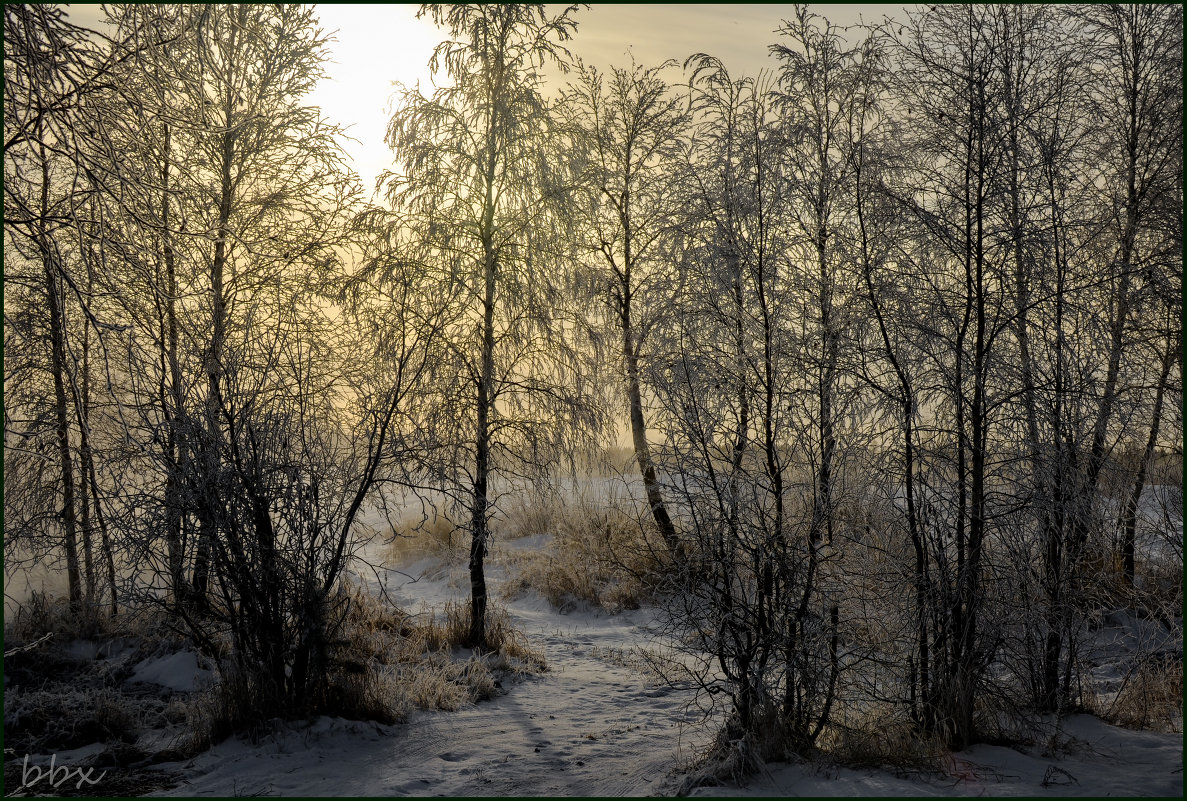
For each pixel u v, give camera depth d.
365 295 10.52
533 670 9.87
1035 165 6.89
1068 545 7.00
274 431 7.44
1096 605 7.95
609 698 8.69
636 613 12.88
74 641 9.83
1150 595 7.89
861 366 6.70
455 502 10.14
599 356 11.04
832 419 6.50
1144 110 9.20
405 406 9.94
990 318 7.08
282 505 7.59
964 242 6.93
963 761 5.84
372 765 6.48
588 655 10.82
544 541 16.89
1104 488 7.42
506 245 10.59
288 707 7.23
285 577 7.35
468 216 10.46
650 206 11.07
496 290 10.67
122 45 6.32
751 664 6.44
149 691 8.45
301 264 11.05
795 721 6.23
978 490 6.63
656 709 8.22
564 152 10.68
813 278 6.81
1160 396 7.60
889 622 6.70
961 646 6.50
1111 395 7.04
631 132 12.20
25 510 10.41
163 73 6.56
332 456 8.08
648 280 10.35
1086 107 8.30
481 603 10.52
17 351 9.40
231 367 7.45
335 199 11.28
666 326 7.47
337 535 8.54
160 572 7.29
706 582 6.30
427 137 10.33
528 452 10.67
